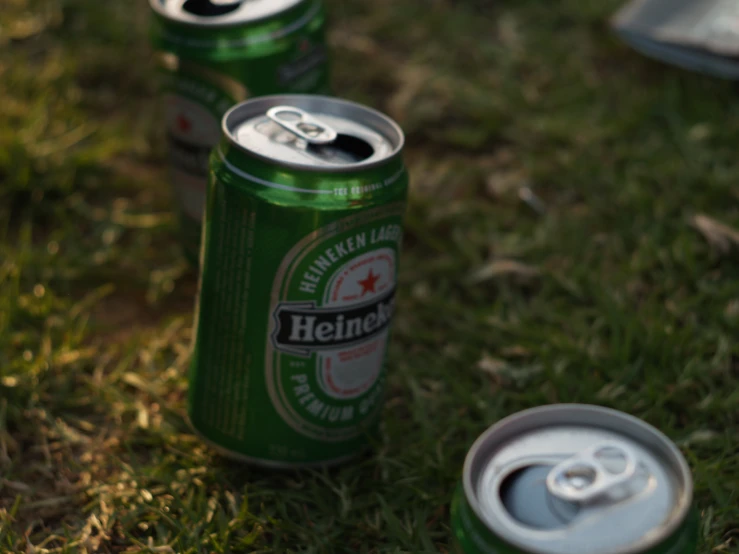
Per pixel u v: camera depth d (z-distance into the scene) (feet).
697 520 1.65
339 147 1.91
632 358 2.18
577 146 2.62
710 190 2.47
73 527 1.94
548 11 3.08
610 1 3.08
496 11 3.15
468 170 2.58
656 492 1.62
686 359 2.16
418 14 3.08
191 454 2.02
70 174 2.52
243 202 1.82
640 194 2.47
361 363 1.92
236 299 1.87
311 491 1.97
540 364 2.15
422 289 2.32
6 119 2.60
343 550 1.92
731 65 2.74
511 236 2.41
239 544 1.90
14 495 1.98
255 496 1.97
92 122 2.71
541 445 1.69
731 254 2.34
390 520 1.91
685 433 2.03
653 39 2.80
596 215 2.47
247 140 1.86
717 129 2.64
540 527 1.61
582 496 1.60
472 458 1.65
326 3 3.07
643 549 1.57
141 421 2.06
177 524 1.90
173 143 2.21
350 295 1.86
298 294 1.85
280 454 1.94
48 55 2.86
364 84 2.84
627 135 2.66
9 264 2.31
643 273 2.34
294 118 1.90
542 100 2.75
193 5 2.16
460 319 2.28
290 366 1.89
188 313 2.31
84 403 2.10
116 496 1.95
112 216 2.46
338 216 1.81
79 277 2.34
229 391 1.92
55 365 2.15
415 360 2.19
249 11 2.12
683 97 2.77
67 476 2.01
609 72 2.88
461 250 2.41
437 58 2.89
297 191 1.80
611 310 2.22
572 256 2.37
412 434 2.05
